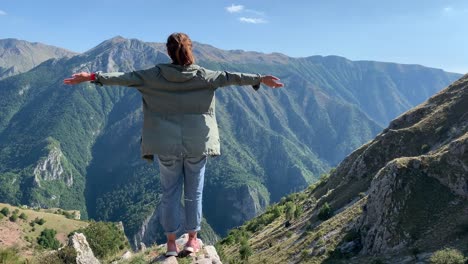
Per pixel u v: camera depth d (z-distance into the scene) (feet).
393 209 292.20
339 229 339.98
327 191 507.71
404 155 418.51
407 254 259.19
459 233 254.68
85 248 64.80
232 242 511.40
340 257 297.12
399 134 441.68
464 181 287.48
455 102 433.89
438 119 428.15
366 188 409.28
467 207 271.90
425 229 272.51
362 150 507.71
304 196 599.16
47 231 597.52
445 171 299.99
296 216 473.67
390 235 280.10
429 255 246.47
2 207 631.97
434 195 291.58
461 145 301.02
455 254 223.51
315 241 345.72
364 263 270.87
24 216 623.36
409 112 479.41
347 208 387.34
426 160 313.53
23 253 69.31
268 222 558.15
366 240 296.30
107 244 124.16
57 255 61.41
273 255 375.04
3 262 61.00
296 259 333.62
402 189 299.17
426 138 417.49
